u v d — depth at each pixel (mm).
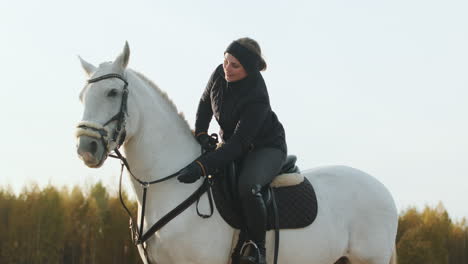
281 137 5062
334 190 5496
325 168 5715
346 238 5438
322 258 5219
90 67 4691
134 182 4770
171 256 4641
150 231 4652
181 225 4633
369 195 5582
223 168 4852
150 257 4738
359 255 5504
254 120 4727
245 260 4727
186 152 4879
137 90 4656
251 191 4680
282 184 5117
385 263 5594
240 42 4836
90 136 4223
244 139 4688
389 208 5660
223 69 5012
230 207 4781
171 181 4738
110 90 4387
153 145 4703
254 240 4762
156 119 4734
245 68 4801
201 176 4684
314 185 5430
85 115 4293
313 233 5133
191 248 4648
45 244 14883
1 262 14844
